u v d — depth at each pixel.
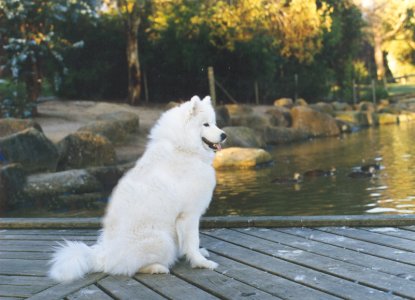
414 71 60.66
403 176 11.73
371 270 4.04
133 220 4.21
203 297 3.75
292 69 35.34
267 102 33.38
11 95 20.48
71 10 23.06
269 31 32.03
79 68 30.00
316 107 27.89
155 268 4.28
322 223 5.50
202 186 4.34
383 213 8.41
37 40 21.20
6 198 11.20
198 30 29.03
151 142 4.56
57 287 4.12
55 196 11.70
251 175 13.67
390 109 31.22
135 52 27.70
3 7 20.28
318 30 33.19
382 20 53.53
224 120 21.98
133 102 27.89
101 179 12.95
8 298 3.99
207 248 5.04
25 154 13.51
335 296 3.59
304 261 4.39
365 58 60.75
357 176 12.07
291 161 16.05
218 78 30.22
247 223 5.76
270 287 3.85
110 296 3.90
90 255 4.41
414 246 4.57
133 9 27.19
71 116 22.28
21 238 5.98
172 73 30.27
